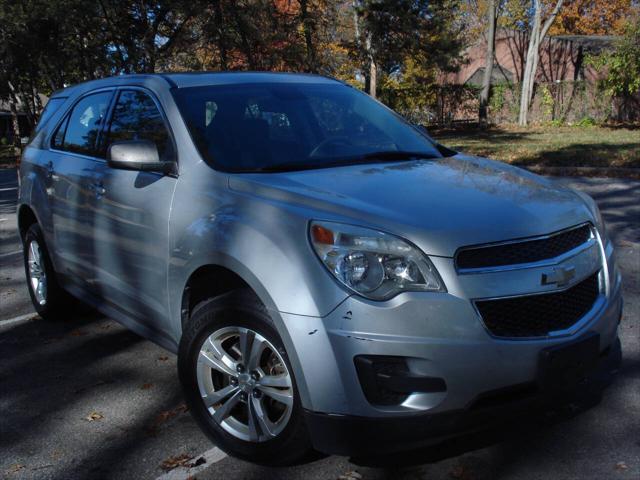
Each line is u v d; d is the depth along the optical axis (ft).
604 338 10.24
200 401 10.82
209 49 86.84
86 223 14.40
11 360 15.31
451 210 9.71
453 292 8.87
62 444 11.41
